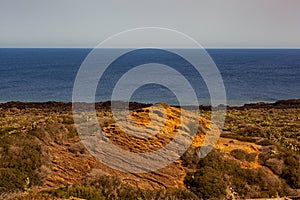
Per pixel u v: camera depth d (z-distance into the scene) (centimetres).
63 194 898
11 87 7856
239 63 16712
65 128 1562
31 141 1335
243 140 1670
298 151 1745
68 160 1268
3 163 1139
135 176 1152
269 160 1366
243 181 1175
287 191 1167
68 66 14588
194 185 1100
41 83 8544
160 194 994
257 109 3934
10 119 2505
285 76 10381
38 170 1148
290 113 3544
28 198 834
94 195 923
